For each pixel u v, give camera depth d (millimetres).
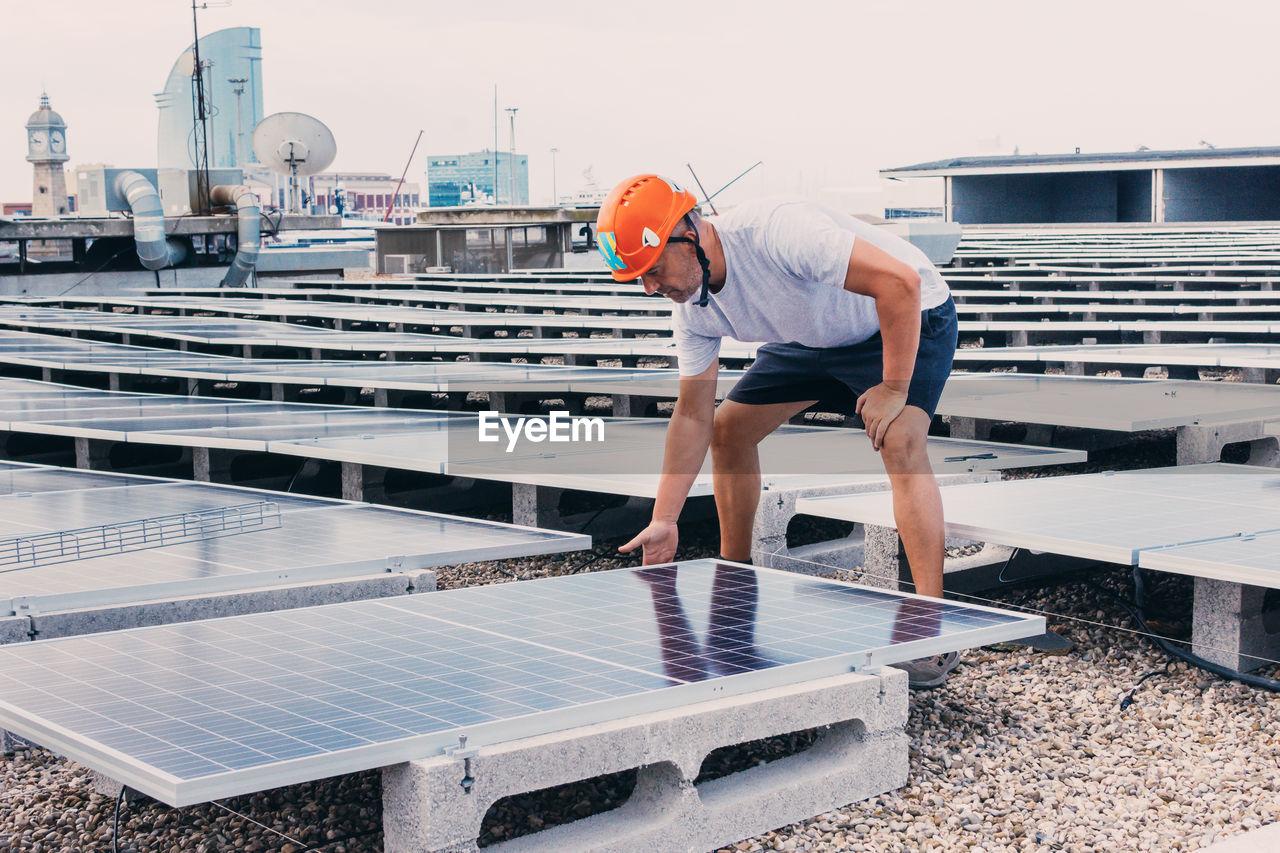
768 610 3764
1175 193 43188
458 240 29797
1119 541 4387
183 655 3266
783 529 5410
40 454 9016
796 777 3318
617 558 6363
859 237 3611
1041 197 49781
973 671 4605
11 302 22547
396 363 10312
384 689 2963
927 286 3930
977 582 5535
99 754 2523
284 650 3318
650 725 2920
